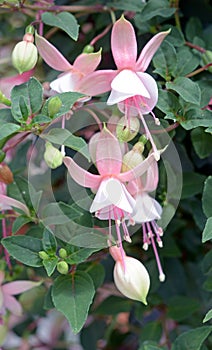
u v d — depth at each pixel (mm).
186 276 513
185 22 462
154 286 464
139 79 348
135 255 467
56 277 386
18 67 373
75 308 348
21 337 587
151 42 347
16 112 346
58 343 615
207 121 371
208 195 374
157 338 465
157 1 417
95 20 473
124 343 573
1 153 368
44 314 529
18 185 389
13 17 512
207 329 375
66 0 483
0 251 416
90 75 349
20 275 457
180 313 470
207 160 441
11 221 413
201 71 411
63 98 341
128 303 479
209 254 411
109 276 482
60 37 484
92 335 525
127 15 457
